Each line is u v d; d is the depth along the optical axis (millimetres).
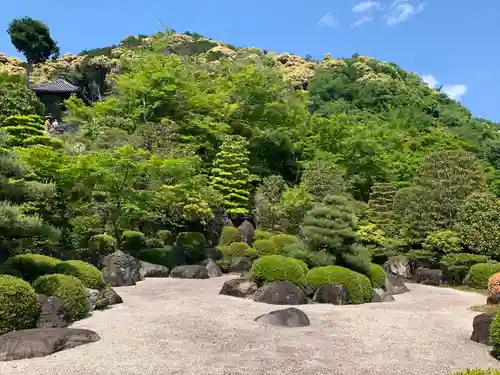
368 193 22688
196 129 20719
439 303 10289
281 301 9086
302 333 6723
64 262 8430
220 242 16938
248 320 7430
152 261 13680
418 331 7199
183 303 8898
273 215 18172
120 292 10133
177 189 15047
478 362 5574
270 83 24359
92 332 6035
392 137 26297
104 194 13445
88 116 22000
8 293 5871
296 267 9953
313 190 18469
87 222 13180
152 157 13938
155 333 6410
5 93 16328
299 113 24297
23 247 9086
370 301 10117
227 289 10047
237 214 18781
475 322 6801
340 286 9633
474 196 15008
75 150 14766
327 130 24000
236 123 22156
